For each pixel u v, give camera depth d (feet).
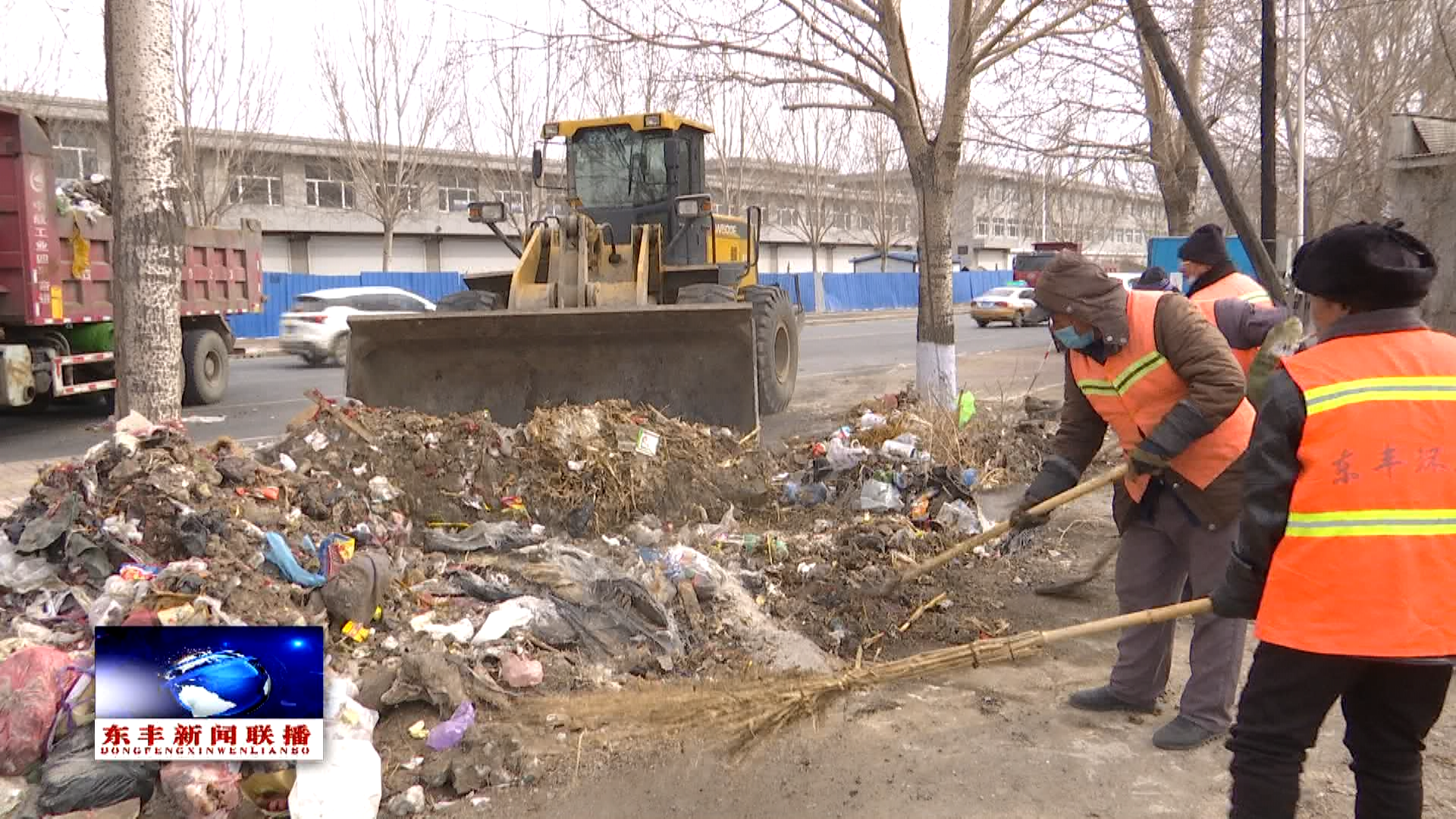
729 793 11.15
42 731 11.12
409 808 10.79
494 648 13.79
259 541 15.61
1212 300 17.31
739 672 13.92
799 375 51.60
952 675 14.33
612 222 36.35
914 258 165.68
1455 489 7.55
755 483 21.94
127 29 20.61
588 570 16.01
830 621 16.10
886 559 18.65
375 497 19.43
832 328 99.71
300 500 17.88
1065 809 10.82
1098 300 11.74
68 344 37.55
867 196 153.89
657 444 21.86
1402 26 59.88
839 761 11.85
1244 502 8.24
